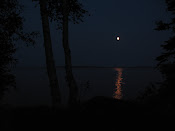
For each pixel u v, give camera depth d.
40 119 3.43
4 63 8.20
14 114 3.65
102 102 5.09
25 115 3.61
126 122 3.44
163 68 6.52
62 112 3.94
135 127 3.21
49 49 6.98
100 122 3.43
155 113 3.96
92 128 3.14
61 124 3.26
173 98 4.65
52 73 6.95
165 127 3.18
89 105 4.79
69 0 7.94
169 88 5.23
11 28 8.14
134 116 3.78
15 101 26.19
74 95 7.23
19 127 3.05
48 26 7.07
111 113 4.00
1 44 7.97
